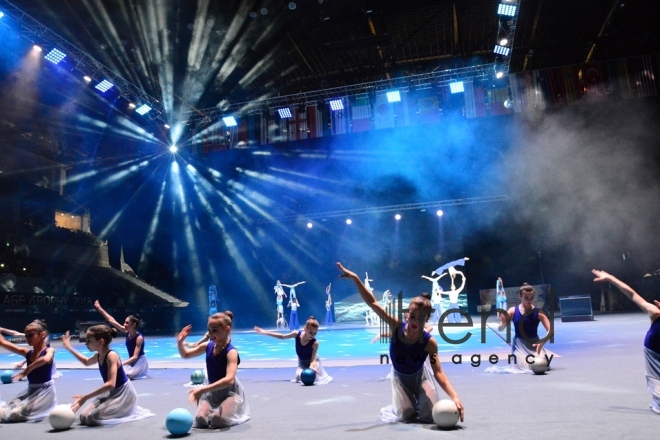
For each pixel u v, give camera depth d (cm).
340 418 558
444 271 3919
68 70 2566
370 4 2400
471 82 2892
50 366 629
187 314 4128
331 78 3100
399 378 536
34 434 524
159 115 3156
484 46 2853
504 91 2856
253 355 1434
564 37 2716
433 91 2972
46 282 3209
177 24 2464
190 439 482
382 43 2734
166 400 730
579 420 500
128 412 588
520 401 607
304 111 3084
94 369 1189
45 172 3581
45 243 3459
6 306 2752
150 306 3697
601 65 2789
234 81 2991
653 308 530
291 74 3016
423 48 2864
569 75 2800
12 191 3269
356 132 2995
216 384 527
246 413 564
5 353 1795
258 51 2752
